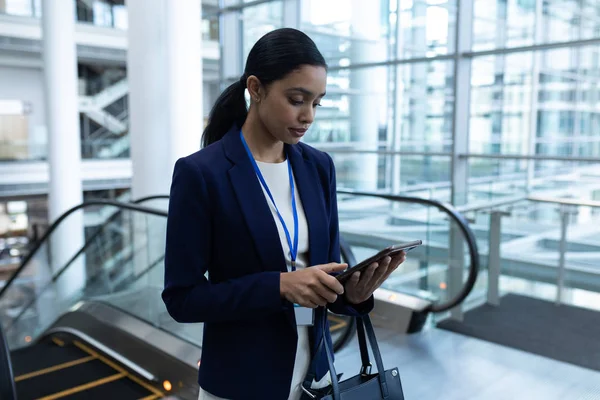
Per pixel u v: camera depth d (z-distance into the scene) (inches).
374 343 55.3
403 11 318.0
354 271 47.6
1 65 694.5
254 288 47.3
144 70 245.3
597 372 145.0
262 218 50.5
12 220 773.3
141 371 165.2
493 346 163.3
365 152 339.0
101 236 247.1
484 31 294.8
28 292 357.1
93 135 728.3
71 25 379.2
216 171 50.3
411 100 325.4
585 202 175.2
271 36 48.2
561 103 303.9
